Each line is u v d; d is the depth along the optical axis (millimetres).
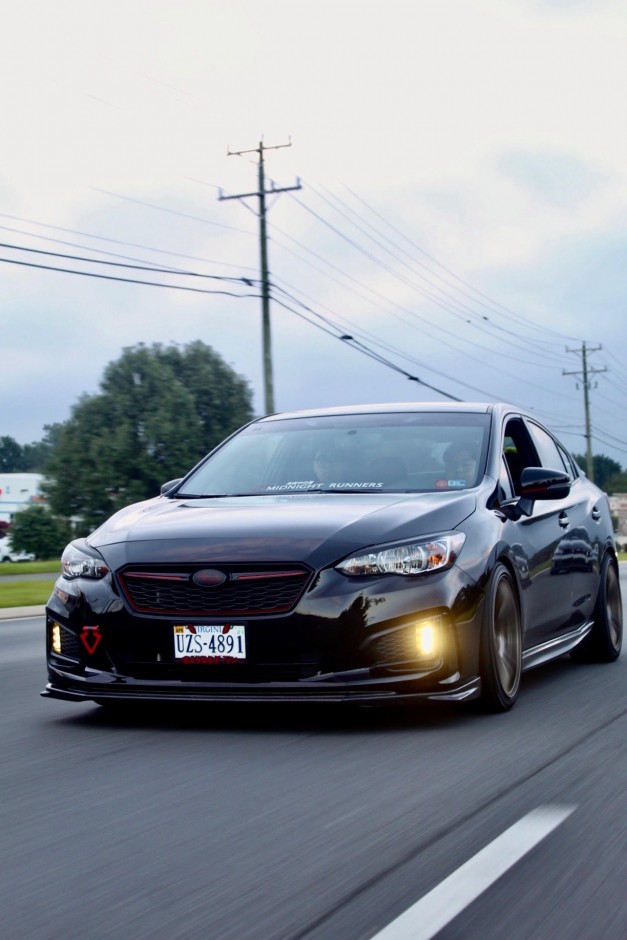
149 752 4715
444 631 4996
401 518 5223
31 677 7387
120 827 3592
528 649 6020
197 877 3088
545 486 6059
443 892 2955
